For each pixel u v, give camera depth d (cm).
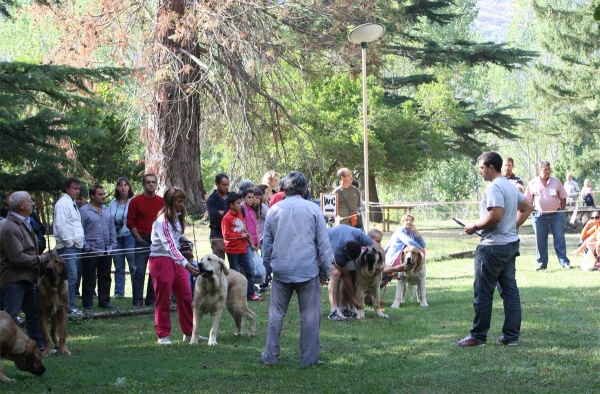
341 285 1015
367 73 2345
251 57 1997
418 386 637
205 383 662
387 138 3169
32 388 646
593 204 2838
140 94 1941
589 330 841
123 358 770
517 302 778
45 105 1188
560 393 596
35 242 779
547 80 4538
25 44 4297
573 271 1378
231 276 880
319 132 2959
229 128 2109
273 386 648
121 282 1210
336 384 649
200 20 1886
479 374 666
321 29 2175
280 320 733
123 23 2045
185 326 869
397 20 2344
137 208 1105
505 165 1415
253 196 1166
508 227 764
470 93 6297
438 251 1866
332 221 1323
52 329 803
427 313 1005
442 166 5275
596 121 4419
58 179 1069
